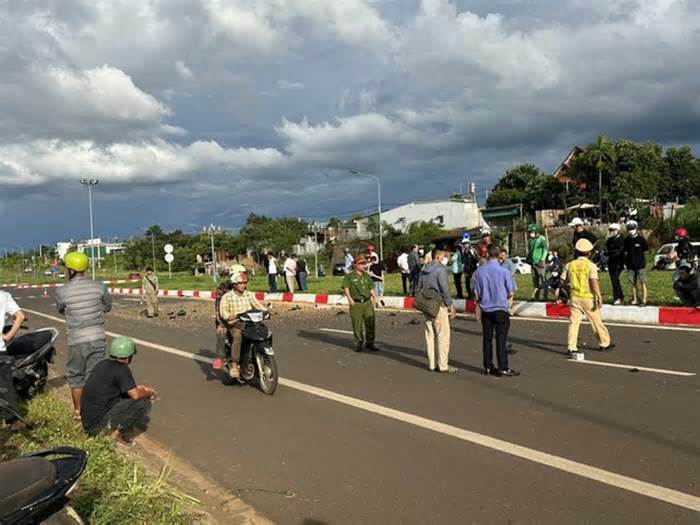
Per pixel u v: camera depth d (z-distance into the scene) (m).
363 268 10.66
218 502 4.68
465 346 10.66
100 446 5.54
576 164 55.78
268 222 62.66
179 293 29.88
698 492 4.38
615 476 4.71
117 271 71.00
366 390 7.78
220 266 53.00
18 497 2.62
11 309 6.70
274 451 5.73
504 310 8.19
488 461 5.14
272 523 4.28
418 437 5.85
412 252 18.64
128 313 20.52
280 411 7.05
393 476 4.95
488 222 60.69
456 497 4.49
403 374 8.63
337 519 4.27
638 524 3.96
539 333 11.64
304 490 4.80
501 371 8.23
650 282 19.23
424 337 11.94
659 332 11.07
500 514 4.18
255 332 7.80
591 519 4.05
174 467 5.46
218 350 8.58
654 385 7.35
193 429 6.59
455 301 16.34
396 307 17.92
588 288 9.32
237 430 6.45
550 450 5.32
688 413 6.20
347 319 15.49
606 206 53.69
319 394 7.70
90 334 6.71
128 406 6.06
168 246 43.44
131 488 4.41
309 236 64.75
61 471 2.92
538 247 15.48
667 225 43.03
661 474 4.71
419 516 4.23
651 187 53.28
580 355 9.07
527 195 62.88
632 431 5.72
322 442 5.88
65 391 8.84
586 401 6.79
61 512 2.96
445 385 7.84
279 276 40.62
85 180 45.75
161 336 13.98
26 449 5.64
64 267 6.84
